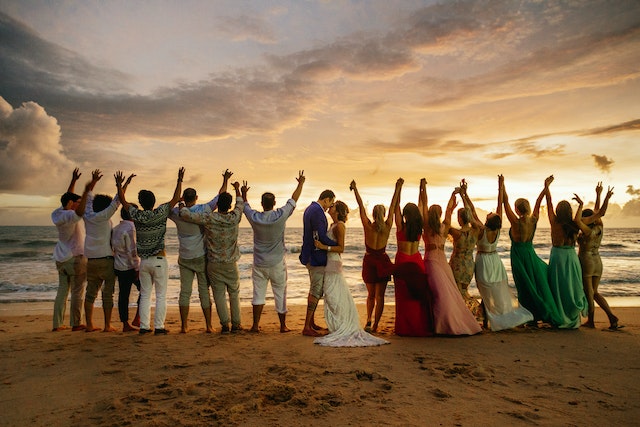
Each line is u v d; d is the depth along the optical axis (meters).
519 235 6.56
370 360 4.58
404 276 5.95
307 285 14.77
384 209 6.21
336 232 5.94
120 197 6.00
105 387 3.79
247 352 4.94
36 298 11.66
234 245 6.25
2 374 4.18
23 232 68.19
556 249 6.54
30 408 3.33
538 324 6.82
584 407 3.30
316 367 4.31
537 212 6.63
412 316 5.82
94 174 6.20
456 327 5.68
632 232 93.44
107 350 5.05
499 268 6.36
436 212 6.02
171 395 3.55
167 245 37.66
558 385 3.81
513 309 6.30
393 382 3.86
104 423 3.02
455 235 6.54
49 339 5.71
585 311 6.59
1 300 11.34
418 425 2.96
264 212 6.23
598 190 6.63
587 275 6.54
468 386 3.78
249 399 3.43
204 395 3.54
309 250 6.05
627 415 3.14
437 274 5.92
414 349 5.09
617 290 13.47
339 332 5.58
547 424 2.98
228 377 4.01
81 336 5.93
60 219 6.38
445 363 4.48
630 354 4.88
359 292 13.23
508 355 4.82
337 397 3.48
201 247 6.21
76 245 6.58
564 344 5.36
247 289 13.46
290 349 5.09
